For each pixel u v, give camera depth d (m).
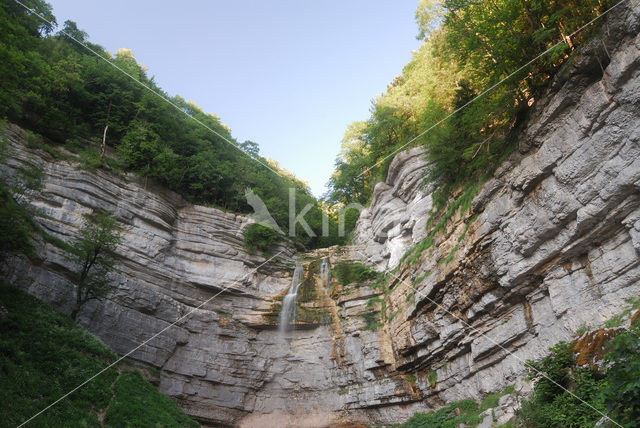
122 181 36.38
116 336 30.48
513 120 24.39
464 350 26.42
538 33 20.23
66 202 31.95
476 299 25.09
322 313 40.53
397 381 32.59
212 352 36.53
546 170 20.39
